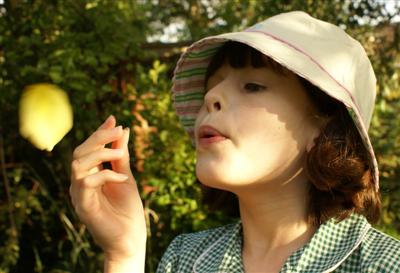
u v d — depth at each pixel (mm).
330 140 625
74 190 628
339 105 635
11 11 1625
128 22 1745
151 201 1687
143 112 1688
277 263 625
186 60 733
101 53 1550
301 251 607
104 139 615
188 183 1623
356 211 628
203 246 698
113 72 1676
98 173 614
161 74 1740
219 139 612
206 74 712
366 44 1635
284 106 620
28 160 1763
